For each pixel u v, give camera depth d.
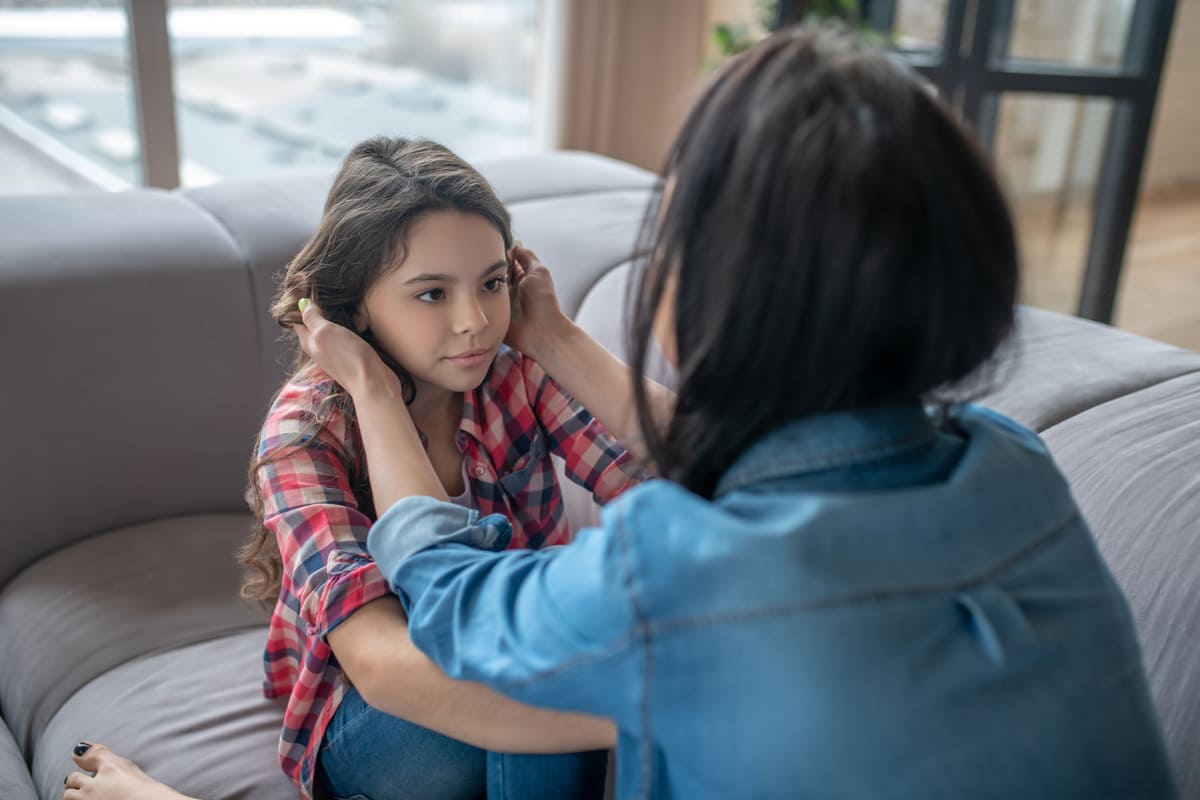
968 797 0.53
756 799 0.55
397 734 0.87
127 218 1.46
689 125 0.60
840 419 0.59
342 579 0.79
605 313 1.37
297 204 1.57
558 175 1.79
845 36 0.59
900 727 0.53
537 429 1.08
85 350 1.34
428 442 1.03
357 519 0.90
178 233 1.45
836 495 0.57
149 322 1.38
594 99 3.11
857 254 0.52
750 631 0.53
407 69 3.18
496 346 0.93
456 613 0.65
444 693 0.71
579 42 2.98
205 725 1.04
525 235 1.55
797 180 0.53
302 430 0.93
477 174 0.93
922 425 0.62
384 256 0.88
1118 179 3.04
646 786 0.60
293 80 2.96
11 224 1.39
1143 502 0.89
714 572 0.54
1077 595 0.60
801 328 0.55
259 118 2.94
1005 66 2.79
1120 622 0.62
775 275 0.54
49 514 1.36
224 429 1.46
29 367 1.31
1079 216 3.11
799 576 0.53
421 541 0.72
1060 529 0.62
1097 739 0.58
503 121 3.43
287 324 0.96
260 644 1.18
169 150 2.52
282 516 0.89
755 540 0.54
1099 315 3.20
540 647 0.59
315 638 0.88
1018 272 0.58
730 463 0.64
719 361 0.58
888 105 0.54
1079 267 3.17
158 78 2.45
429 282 0.88
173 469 1.44
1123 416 1.03
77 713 1.09
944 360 0.56
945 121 0.55
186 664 1.14
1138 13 2.90
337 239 0.91
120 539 1.38
